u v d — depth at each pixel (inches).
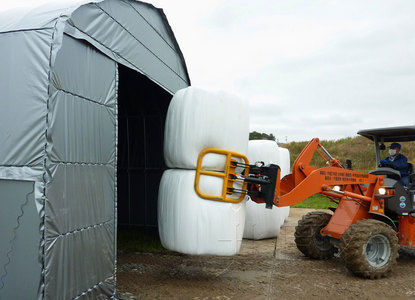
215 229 169.8
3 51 123.4
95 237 137.9
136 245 262.2
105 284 143.9
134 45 187.3
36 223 112.1
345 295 165.3
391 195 213.9
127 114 301.9
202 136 172.6
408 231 213.3
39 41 119.7
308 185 210.1
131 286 173.8
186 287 174.1
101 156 143.6
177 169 184.9
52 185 114.8
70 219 123.3
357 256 186.5
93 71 142.6
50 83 115.8
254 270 205.6
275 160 272.8
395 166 229.0
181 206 172.7
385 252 196.7
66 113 123.2
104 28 154.7
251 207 285.3
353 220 210.5
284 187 228.5
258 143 273.0
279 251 252.2
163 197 184.1
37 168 113.7
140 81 250.8
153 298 158.2
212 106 174.6
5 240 116.8
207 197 170.9
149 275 193.2
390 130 222.2
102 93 148.3
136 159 309.4
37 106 116.4
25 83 118.6
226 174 173.9
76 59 131.3
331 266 216.2
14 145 118.0
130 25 182.5
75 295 125.6
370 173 240.2
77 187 127.6
